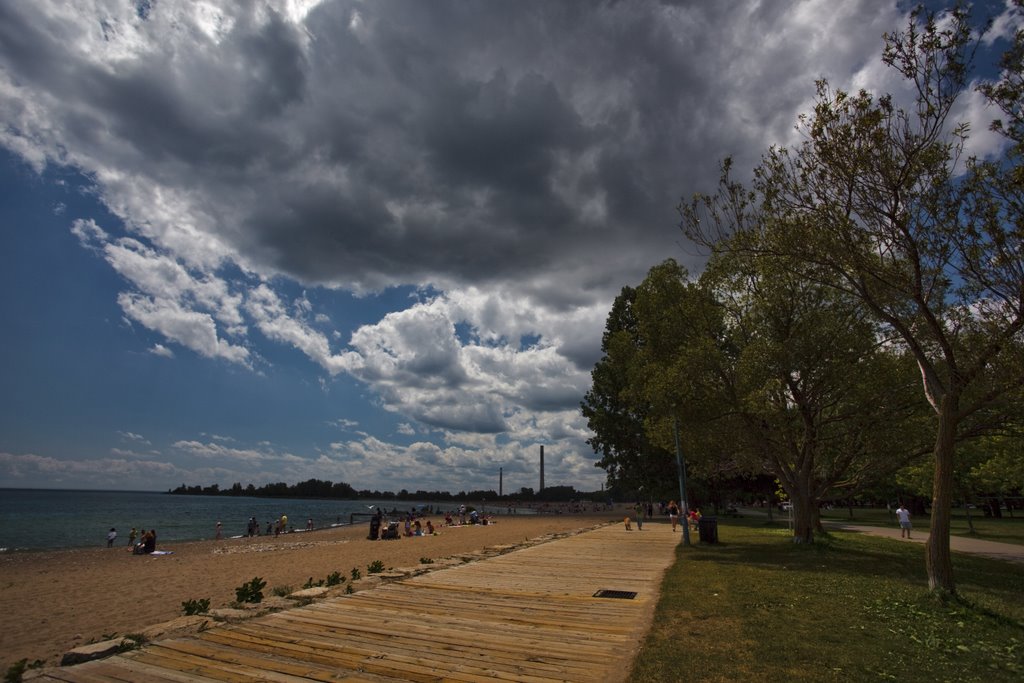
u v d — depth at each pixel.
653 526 37.41
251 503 195.00
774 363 18.52
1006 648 6.98
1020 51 8.97
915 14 9.74
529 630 7.96
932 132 10.00
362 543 36.03
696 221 14.14
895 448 18.67
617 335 37.56
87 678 5.91
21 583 18.98
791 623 8.22
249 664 6.38
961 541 27.16
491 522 64.12
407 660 6.55
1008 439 18.27
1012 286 9.70
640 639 7.46
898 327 11.16
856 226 11.03
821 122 10.75
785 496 36.47
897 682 5.71
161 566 23.94
